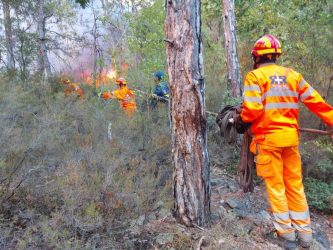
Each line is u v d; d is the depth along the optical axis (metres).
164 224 3.71
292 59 7.79
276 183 3.71
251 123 3.80
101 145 5.02
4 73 9.38
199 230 3.67
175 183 3.78
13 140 4.33
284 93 3.65
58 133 5.00
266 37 3.78
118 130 5.73
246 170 3.98
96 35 11.58
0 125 4.49
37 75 9.53
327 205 4.98
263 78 3.64
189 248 3.39
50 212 3.59
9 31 11.23
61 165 4.33
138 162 4.78
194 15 3.55
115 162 4.43
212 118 6.42
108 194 3.81
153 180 4.32
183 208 3.73
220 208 4.32
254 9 8.38
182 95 3.61
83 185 3.78
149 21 7.42
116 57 8.19
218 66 9.70
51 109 5.85
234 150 6.08
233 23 7.21
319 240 4.27
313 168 5.55
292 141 3.66
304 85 3.77
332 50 7.39
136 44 7.45
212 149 6.12
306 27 7.70
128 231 3.54
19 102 5.87
